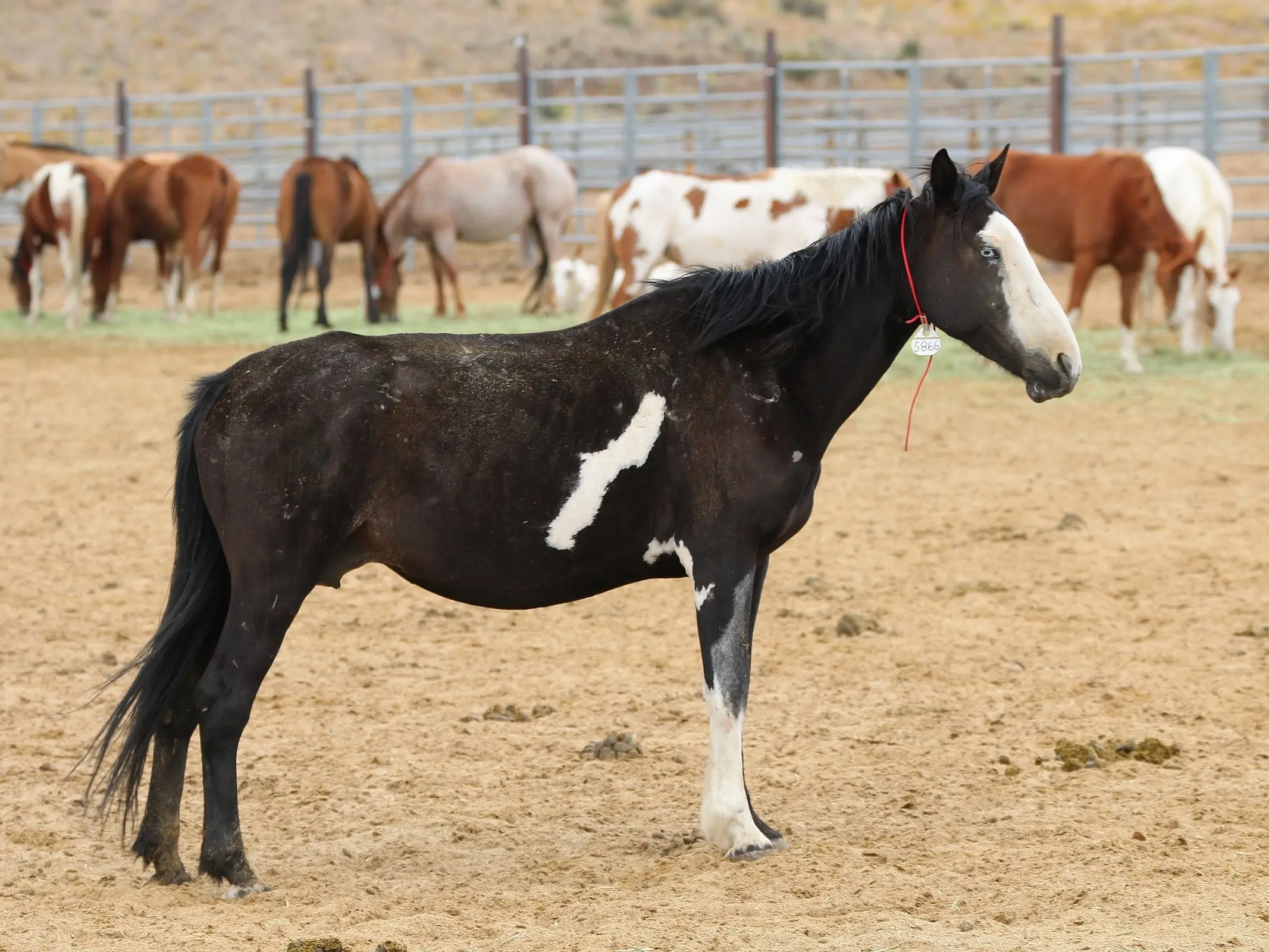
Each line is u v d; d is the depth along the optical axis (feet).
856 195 88.69
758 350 25.77
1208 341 99.76
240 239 184.96
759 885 24.57
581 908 23.62
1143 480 61.36
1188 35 250.37
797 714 35.19
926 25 277.85
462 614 45.06
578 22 283.59
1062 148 133.80
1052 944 21.39
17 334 113.19
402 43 278.46
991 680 37.60
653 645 41.60
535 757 32.37
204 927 23.16
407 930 22.62
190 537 25.21
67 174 117.70
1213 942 21.44
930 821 27.99
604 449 25.34
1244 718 34.22
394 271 117.60
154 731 24.97
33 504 59.47
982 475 63.05
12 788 30.60
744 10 289.12
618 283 116.78
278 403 24.57
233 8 283.79
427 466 24.88
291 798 30.12
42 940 22.57
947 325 26.12
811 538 53.36
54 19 277.85
